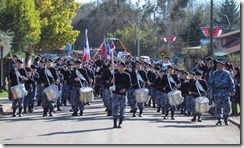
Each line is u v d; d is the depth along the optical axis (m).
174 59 76.81
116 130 17.38
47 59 24.81
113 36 100.81
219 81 19.83
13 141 14.84
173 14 98.88
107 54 36.00
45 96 22.06
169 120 21.34
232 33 69.44
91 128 17.92
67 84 27.91
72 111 24.66
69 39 61.53
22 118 21.34
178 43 92.31
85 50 30.06
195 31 89.62
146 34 101.75
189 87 22.00
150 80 28.05
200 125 19.72
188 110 23.84
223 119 21.89
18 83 21.97
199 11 93.19
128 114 23.48
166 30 102.62
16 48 41.25
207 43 67.44
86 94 21.38
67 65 28.14
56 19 58.88
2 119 20.94
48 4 57.78
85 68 24.44
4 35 32.62
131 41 98.81
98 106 27.75
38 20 48.75
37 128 17.92
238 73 22.86
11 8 40.50
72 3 62.06
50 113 22.34
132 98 22.61
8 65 34.81
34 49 60.41
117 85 18.11
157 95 25.20
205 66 27.70
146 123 19.73
